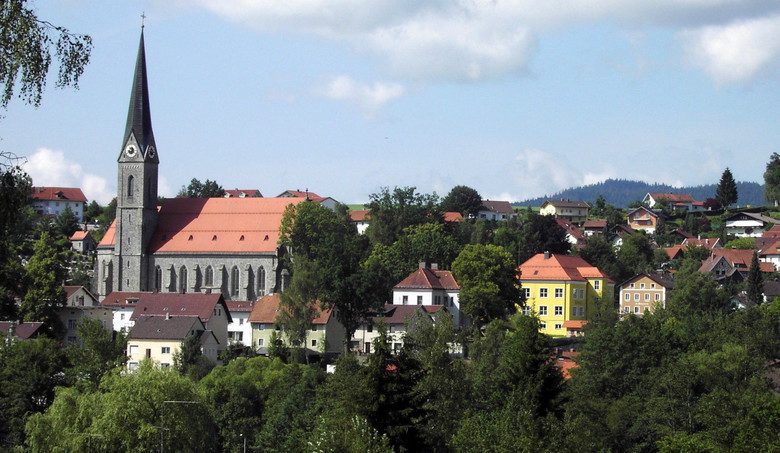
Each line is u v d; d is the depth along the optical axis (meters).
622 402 110.31
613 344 124.94
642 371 123.62
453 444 90.56
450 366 112.25
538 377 99.31
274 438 114.12
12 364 137.62
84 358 145.62
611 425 105.94
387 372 86.69
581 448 90.62
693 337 143.50
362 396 85.12
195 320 171.50
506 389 104.62
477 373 118.69
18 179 51.66
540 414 97.50
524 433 85.25
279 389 128.25
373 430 81.25
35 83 51.41
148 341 167.62
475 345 131.00
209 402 122.06
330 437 78.38
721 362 120.12
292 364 143.25
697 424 109.12
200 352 160.00
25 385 133.75
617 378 122.56
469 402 107.88
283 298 172.62
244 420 121.38
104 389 128.50
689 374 113.88
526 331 103.25
